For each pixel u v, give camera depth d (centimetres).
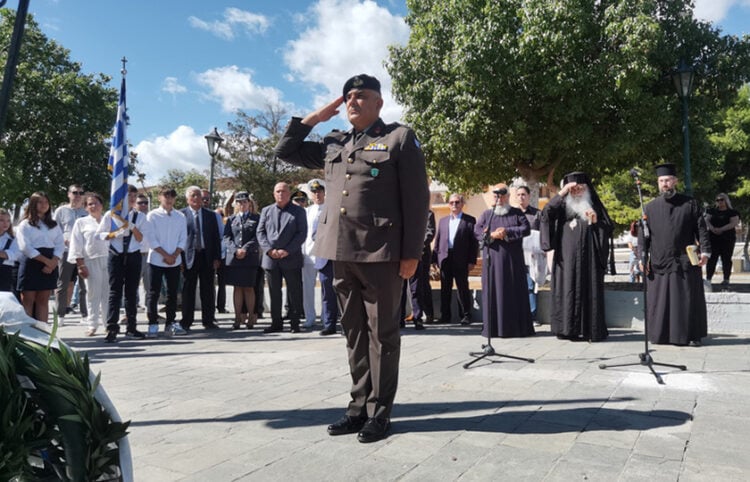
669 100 1416
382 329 346
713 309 779
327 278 825
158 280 822
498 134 1412
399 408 396
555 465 284
